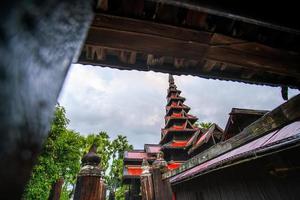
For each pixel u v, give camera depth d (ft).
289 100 18.25
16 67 0.75
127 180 86.22
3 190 0.79
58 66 1.20
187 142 80.33
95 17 7.98
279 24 7.09
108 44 8.55
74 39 1.40
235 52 9.58
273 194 19.19
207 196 30.27
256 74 12.10
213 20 8.84
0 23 0.68
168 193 32.73
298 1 7.26
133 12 8.17
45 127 1.12
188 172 32.76
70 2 1.32
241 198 23.45
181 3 5.95
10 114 0.72
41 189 34.96
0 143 0.68
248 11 6.68
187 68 10.81
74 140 49.37
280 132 18.31
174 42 8.82
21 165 0.91
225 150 26.76
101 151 120.06
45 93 1.05
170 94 104.37
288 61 10.35
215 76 11.46
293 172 16.94
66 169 48.42
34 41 0.90
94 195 12.52
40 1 0.95
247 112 39.06
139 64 10.47
